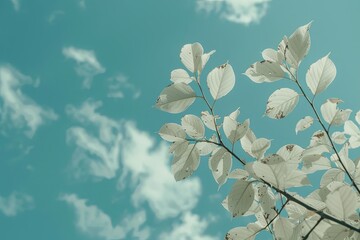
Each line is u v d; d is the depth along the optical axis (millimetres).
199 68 945
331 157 981
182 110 939
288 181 880
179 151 942
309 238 942
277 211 900
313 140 976
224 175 909
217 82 936
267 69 938
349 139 1033
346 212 865
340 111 953
